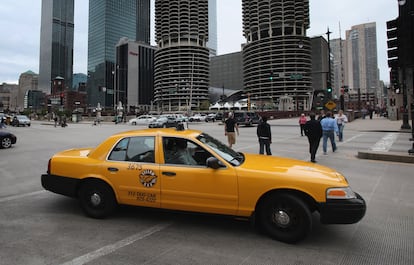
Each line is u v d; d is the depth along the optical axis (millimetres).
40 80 170750
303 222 3818
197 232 4281
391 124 31875
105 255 3605
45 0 171125
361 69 125812
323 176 3951
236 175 4070
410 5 10844
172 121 40594
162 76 143875
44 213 5105
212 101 161375
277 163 4457
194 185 4227
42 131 28844
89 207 4871
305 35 121938
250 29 131875
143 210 5215
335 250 3725
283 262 3418
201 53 147625
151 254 3627
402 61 11367
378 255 3594
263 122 10469
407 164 9719
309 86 123062
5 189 6703
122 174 4625
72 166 4945
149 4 171875
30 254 3631
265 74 128625
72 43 175625
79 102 131125
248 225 4523
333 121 12047
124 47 132000
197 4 149000
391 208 5383
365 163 9953
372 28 123688
